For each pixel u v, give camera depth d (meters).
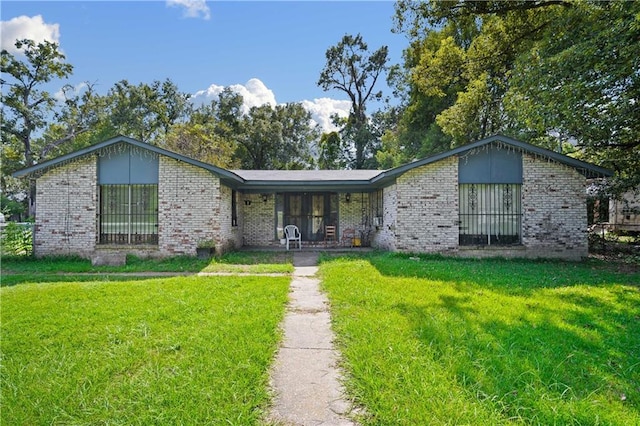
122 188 11.72
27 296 6.34
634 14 8.89
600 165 12.59
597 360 3.75
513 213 11.72
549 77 10.77
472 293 6.38
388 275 8.13
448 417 2.67
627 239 14.27
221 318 4.98
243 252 13.38
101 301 5.97
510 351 3.80
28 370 3.48
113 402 2.90
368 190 15.44
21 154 30.55
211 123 35.28
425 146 23.70
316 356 3.93
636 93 9.69
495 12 13.61
